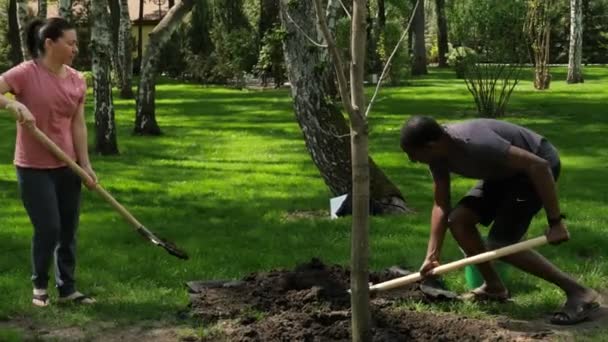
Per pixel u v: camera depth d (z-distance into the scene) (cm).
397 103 2580
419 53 4291
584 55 5162
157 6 6241
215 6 4006
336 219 960
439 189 573
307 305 590
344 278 645
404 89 3134
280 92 3238
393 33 3291
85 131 615
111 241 866
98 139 1598
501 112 2222
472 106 2466
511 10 2280
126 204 1091
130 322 584
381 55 3322
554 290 642
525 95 2777
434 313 589
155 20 5897
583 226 892
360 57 465
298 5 970
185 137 1866
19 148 589
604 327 566
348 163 993
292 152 1606
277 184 1250
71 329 574
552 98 2662
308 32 977
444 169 564
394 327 557
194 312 589
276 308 594
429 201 1088
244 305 601
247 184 1252
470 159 545
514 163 539
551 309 604
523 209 574
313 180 1281
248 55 3628
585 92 2902
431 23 6253
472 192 592
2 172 1384
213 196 1155
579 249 798
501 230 583
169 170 1398
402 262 755
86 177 584
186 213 1030
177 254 609
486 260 545
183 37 4262
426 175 1308
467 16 2302
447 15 2481
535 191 567
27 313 605
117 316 598
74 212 614
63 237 617
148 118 1911
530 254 579
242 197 1145
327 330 545
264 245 841
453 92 2978
